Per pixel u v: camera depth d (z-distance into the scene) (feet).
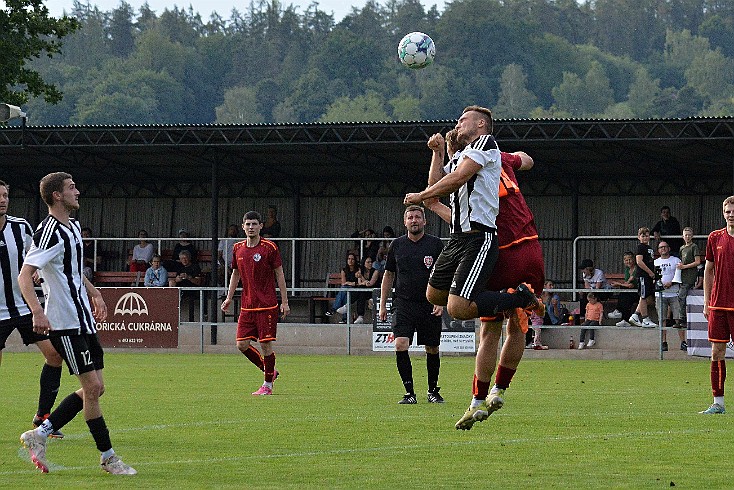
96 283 177.47
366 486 42.57
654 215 194.59
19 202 211.61
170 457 50.03
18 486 42.63
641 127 150.20
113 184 211.61
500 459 49.29
